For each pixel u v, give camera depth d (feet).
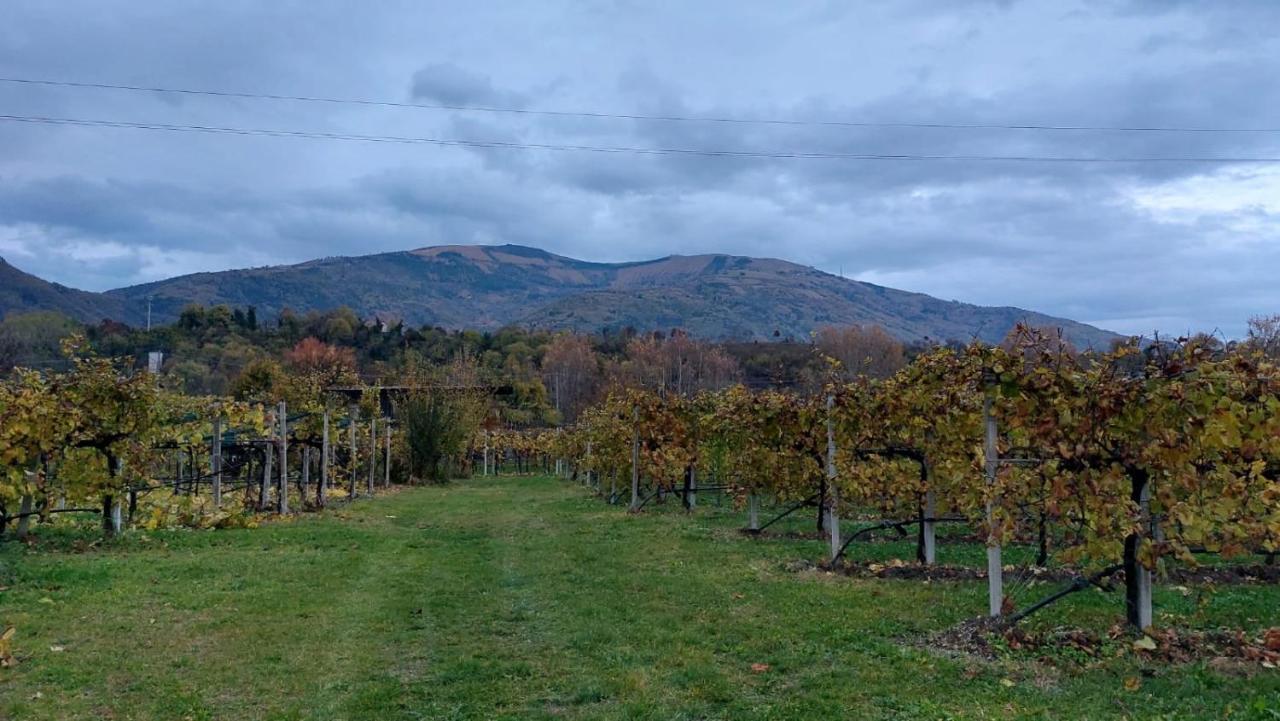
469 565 37.27
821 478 42.50
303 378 93.35
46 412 39.91
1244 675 19.02
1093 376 22.12
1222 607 26.07
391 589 31.78
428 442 107.76
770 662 21.52
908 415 33.99
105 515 43.96
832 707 17.95
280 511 58.39
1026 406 22.98
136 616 26.91
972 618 24.98
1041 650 21.45
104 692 19.80
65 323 174.91
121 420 43.29
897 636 23.57
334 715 18.47
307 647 23.75
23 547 39.42
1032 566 34.12
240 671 21.53
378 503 74.38
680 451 59.98
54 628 25.25
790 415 42.24
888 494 35.99
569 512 63.10
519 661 22.29
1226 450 22.15
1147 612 22.39
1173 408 20.88
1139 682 18.76
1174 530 21.81
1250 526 20.94
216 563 36.65
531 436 159.53
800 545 41.47
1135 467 22.09
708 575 33.55
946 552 39.34
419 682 20.74
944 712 17.22
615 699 19.15
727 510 61.16
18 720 17.92
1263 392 20.95
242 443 61.98
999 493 23.62
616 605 28.50
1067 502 22.38
